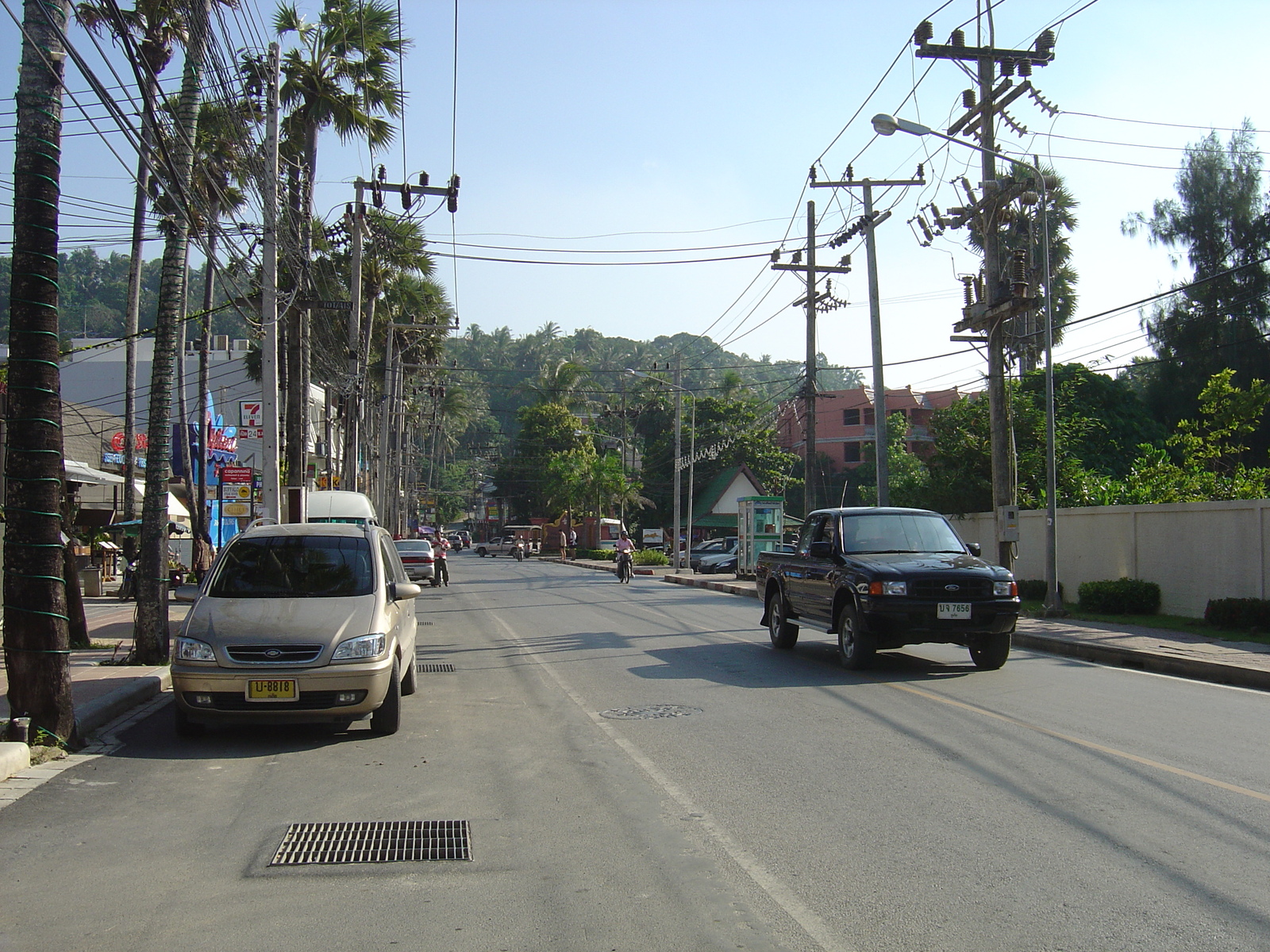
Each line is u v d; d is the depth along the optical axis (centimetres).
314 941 427
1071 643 1428
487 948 419
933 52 1906
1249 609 1549
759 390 10156
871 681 1133
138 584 1278
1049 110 1875
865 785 679
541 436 8238
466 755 780
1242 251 3428
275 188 1719
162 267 1306
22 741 761
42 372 788
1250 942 420
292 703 804
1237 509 1652
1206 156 3481
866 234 2358
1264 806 617
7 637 785
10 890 488
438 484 12725
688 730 869
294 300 2311
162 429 1290
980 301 2008
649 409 7731
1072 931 432
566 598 2680
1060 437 2503
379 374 4850
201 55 1209
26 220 786
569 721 920
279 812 622
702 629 1777
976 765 731
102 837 573
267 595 900
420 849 550
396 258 3378
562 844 557
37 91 785
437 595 2870
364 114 2455
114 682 1083
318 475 4644
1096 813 605
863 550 1273
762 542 3522
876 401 2281
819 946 419
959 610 1139
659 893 481
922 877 499
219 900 475
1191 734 834
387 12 2416
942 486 2567
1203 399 2322
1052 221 3884
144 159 1010
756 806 630
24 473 785
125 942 425
